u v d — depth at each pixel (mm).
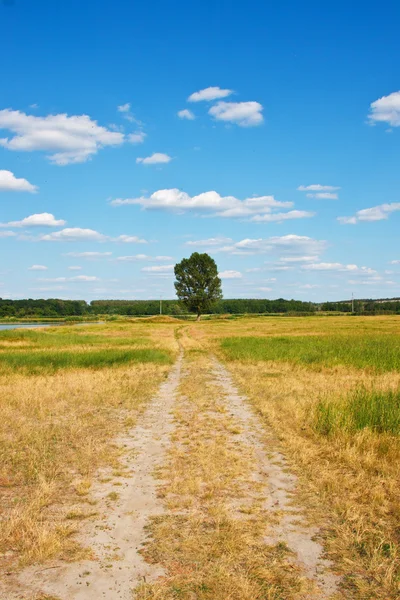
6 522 6070
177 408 13539
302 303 193375
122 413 12836
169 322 100438
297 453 8906
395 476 7648
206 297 105812
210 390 16344
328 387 15977
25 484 7535
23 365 22016
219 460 8578
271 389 15898
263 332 54562
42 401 13992
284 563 5105
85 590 4652
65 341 40312
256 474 7875
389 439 9305
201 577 4852
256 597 4539
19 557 5258
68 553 5355
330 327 62812
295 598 4527
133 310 176500
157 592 4570
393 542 5531
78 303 176375
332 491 7059
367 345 29703
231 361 25328
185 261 106062
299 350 27812
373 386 14320
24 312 154625
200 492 7121
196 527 5961
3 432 10625
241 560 5188
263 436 10281
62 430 10844
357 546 5469
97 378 18500
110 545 5543
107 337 46250
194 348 36344
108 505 6691
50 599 4504
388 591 4629
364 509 6426
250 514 6336
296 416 11617
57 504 6742
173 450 9195
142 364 23281
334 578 4867
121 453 9125
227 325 79688
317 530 5887
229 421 11695
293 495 6980
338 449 9078
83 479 7723
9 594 4578
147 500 6867
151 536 5742
